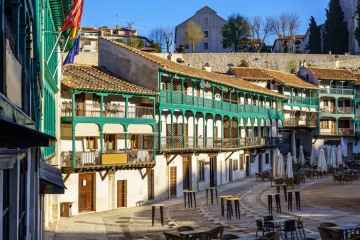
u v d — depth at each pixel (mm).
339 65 91312
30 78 14531
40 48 19531
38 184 15906
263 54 93125
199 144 48188
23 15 12484
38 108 18844
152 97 40375
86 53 69625
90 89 35094
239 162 58031
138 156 38281
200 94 50344
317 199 38656
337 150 61062
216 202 38969
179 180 44750
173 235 20172
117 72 43250
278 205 33781
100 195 36281
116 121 36781
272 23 122000
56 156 32656
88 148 36406
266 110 64125
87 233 27438
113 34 103812
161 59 46875
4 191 8070
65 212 33656
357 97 80750
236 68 71625
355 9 107812
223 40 115875
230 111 53875
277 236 19125
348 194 41438
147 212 35250
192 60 91375
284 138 73688
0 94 6258
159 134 40969
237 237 18688
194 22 114188
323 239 20125
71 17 24016
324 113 78312
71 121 34156
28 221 12922
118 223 30766
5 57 7918
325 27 111938
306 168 64750
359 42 98812
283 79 73125
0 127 5543
